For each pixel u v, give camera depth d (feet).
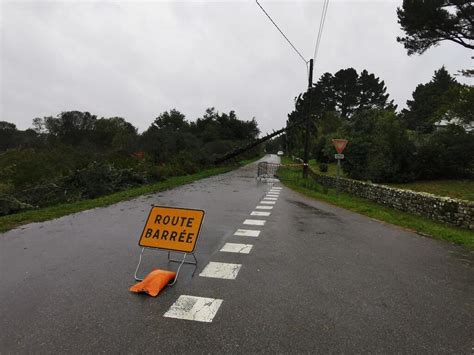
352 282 15.57
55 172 52.08
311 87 84.28
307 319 11.85
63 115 224.53
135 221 28.53
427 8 69.41
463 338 10.87
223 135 209.97
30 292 13.75
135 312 12.12
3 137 194.29
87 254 19.03
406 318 12.15
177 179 70.33
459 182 61.16
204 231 25.55
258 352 9.77
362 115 88.07
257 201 43.68
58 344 10.02
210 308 12.53
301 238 24.06
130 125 263.90
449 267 18.35
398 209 46.39
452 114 60.23
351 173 77.41
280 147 427.33
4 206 34.81
